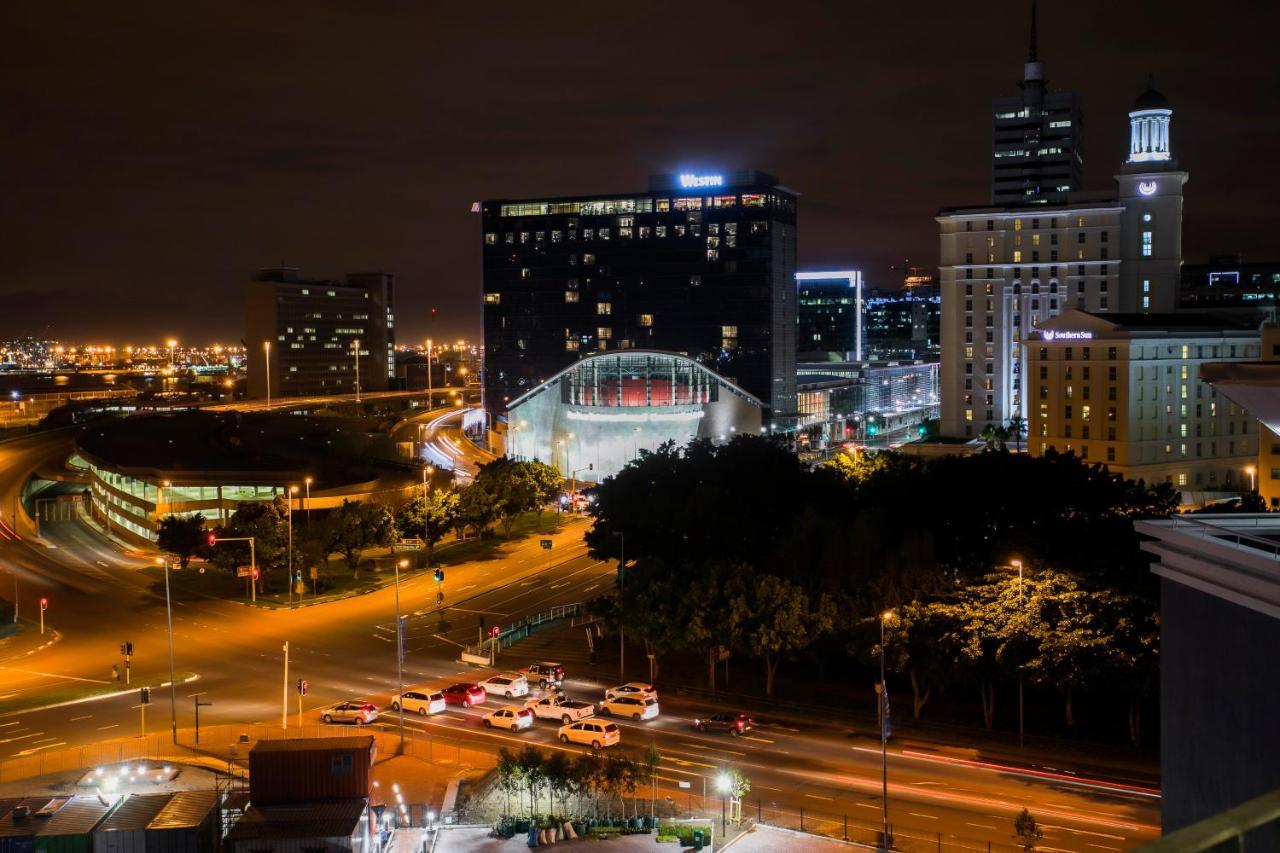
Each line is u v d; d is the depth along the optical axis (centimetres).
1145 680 8194
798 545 10769
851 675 10750
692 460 14212
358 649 11938
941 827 7031
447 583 14975
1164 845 885
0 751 8775
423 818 7194
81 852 6222
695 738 9044
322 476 18950
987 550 10812
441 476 19988
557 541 17738
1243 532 3553
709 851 6562
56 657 11750
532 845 6688
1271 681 3077
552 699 9650
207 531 15362
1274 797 908
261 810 6719
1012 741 8819
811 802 7550
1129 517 10450
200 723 9450
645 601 10350
